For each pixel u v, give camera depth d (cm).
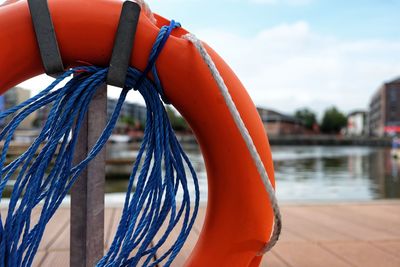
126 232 123
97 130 138
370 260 216
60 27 111
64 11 111
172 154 131
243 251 125
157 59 117
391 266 208
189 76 118
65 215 301
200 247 129
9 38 109
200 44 116
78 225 138
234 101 123
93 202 138
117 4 115
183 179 131
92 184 138
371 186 1014
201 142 126
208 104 120
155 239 244
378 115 7706
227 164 123
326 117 8281
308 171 1448
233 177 123
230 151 122
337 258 219
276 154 2883
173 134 130
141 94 124
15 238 116
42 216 118
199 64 118
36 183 117
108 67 116
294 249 233
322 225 289
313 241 249
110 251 121
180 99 121
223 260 126
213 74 114
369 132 9112
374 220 306
